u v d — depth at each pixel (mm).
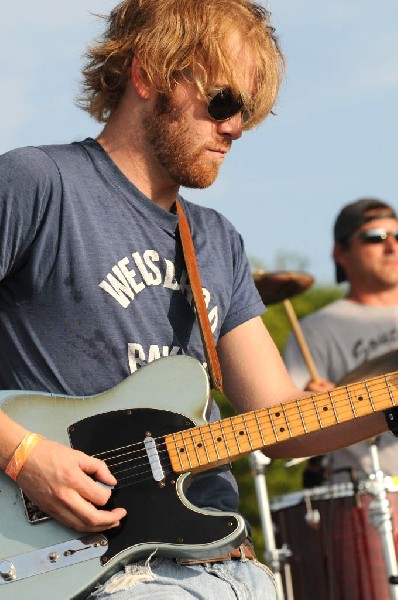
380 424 4301
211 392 4172
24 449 3879
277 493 11492
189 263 4250
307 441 4387
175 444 4039
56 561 3889
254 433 4121
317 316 8906
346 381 5621
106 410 4039
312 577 7594
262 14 4523
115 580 3883
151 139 4270
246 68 4312
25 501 3926
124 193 4207
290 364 8727
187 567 3973
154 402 4066
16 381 4105
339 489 7527
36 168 4062
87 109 4566
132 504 3959
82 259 4066
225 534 3926
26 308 4094
